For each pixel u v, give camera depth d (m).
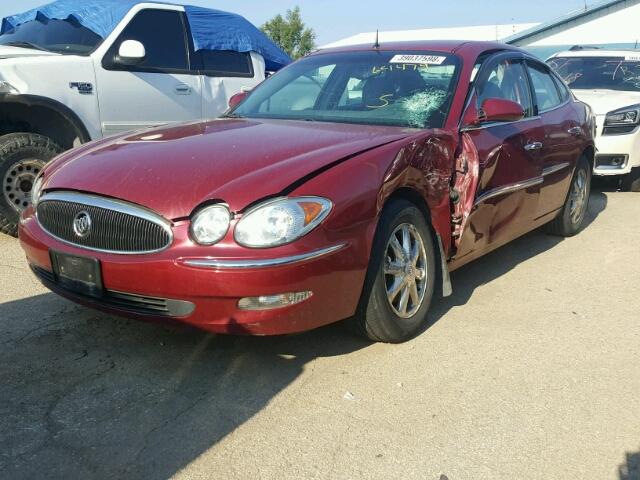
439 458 2.77
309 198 3.08
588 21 24.09
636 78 9.45
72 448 2.71
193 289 2.97
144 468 2.61
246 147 3.52
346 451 2.79
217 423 2.95
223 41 7.04
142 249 3.09
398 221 3.58
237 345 3.70
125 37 6.21
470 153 4.09
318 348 3.72
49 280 3.52
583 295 4.80
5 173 5.38
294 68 5.12
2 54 5.67
